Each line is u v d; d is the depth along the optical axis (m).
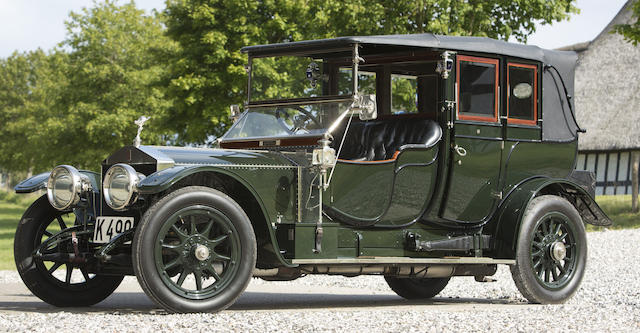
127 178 5.60
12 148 56.97
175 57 28.08
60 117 39.59
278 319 5.27
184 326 4.91
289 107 6.61
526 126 7.39
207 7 26.91
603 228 24.72
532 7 19.66
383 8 19.58
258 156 6.09
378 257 6.42
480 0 19.80
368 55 7.10
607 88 41.31
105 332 4.66
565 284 7.42
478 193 7.13
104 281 6.73
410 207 6.73
